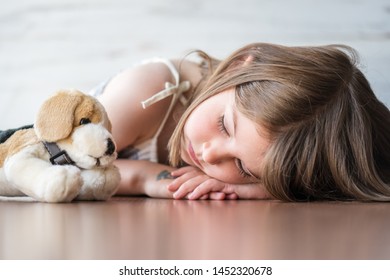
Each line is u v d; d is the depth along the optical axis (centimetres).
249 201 128
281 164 123
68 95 109
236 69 130
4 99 266
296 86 125
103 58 263
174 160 141
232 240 67
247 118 121
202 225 80
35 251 61
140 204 113
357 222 87
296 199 132
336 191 135
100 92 162
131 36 262
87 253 60
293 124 124
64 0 264
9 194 115
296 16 253
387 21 250
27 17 266
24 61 266
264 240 67
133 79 151
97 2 263
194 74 160
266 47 134
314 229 77
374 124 142
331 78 130
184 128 134
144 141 153
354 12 251
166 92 150
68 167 107
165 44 260
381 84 224
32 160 107
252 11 255
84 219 85
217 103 127
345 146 132
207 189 129
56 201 107
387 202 133
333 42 252
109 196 115
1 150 111
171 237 68
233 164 126
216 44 257
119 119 143
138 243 65
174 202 121
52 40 265
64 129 106
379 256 59
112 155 111
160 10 260
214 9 257
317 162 129
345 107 132
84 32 264
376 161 146
